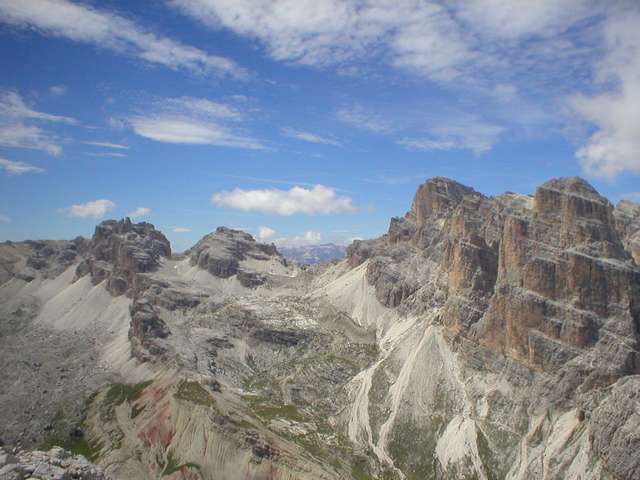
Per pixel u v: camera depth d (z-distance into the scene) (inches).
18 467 2962.6
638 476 6569.9
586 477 7135.8
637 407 6968.5
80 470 3248.0
